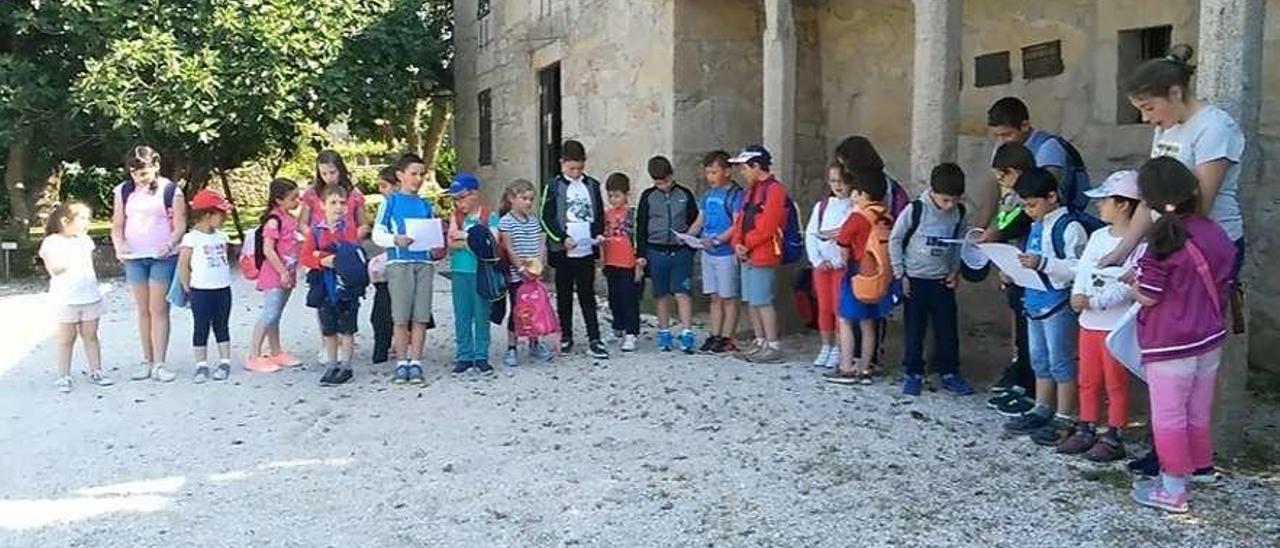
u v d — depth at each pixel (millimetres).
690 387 6461
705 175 8742
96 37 12055
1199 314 4180
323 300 6848
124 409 6348
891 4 8961
